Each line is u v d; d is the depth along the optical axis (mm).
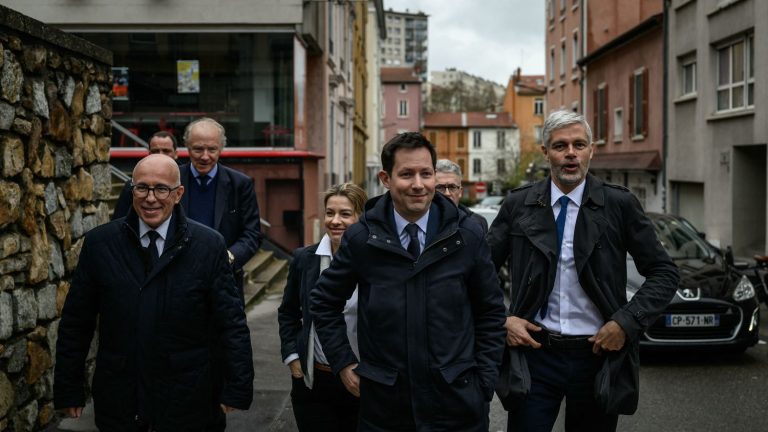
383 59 166375
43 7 17469
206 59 17625
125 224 3588
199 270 3617
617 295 3758
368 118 51000
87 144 6023
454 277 3148
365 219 3215
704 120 20109
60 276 5422
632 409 3691
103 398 3568
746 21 17672
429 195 3098
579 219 3762
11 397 4633
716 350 7945
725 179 19094
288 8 17453
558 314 3807
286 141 17750
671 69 22297
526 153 61531
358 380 3238
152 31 17562
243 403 3721
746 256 18578
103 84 6379
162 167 3547
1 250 4512
